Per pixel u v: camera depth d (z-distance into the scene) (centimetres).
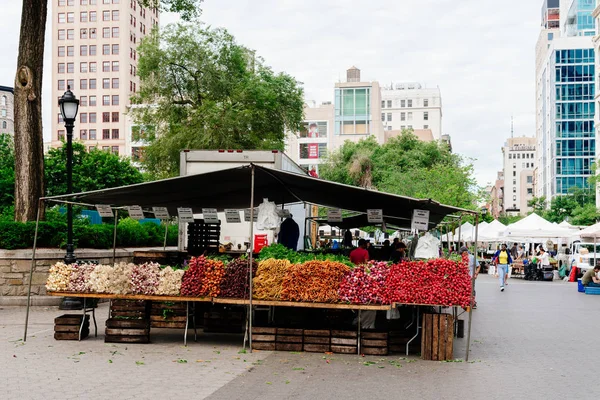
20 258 1698
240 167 1059
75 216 2275
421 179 5788
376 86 10662
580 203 8638
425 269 1026
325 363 969
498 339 1280
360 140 7694
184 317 1206
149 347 1080
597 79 7769
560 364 1002
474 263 1062
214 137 3506
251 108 3806
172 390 768
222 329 1248
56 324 1139
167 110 3772
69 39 12494
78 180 5450
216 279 1080
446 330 1021
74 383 798
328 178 7181
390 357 1037
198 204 1526
